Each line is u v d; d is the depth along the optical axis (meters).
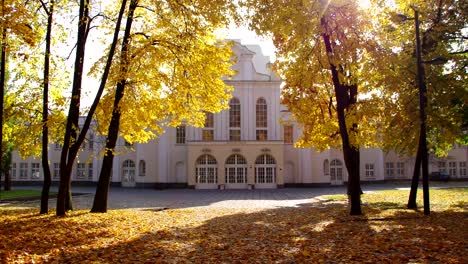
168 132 50.09
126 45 16.38
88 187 52.84
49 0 15.71
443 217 14.80
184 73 17.70
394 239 10.17
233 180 47.41
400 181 58.09
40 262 7.95
